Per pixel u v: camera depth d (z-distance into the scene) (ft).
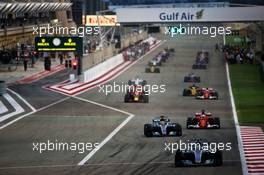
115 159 339.77
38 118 516.73
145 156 347.56
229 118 510.99
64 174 301.63
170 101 631.56
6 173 307.17
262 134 424.05
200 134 425.69
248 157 342.64
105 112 552.41
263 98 646.33
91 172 305.94
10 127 468.75
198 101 631.15
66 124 481.46
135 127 463.42
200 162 315.17
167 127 418.72
